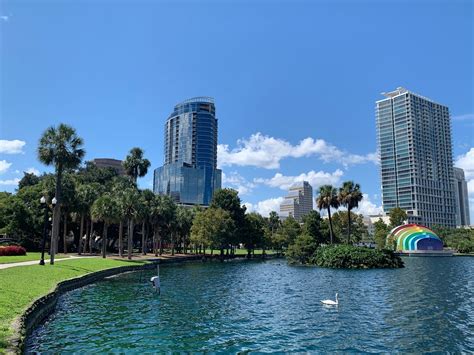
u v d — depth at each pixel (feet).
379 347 57.67
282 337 62.75
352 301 99.71
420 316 80.28
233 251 374.02
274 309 87.66
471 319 77.36
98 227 303.48
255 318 77.30
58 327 66.44
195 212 361.30
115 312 80.74
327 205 262.06
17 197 267.59
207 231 298.76
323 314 82.07
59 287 95.76
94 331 64.08
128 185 320.09
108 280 138.51
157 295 106.83
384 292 117.19
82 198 240.73
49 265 132.87
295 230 375.86
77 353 51.80
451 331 67.46
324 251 238.48
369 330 67.87
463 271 199.62
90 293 107.04
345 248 229.25
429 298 105.09
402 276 170.91
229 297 105.70
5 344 44.04
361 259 220.43
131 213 225.35
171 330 66.13
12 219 246.88
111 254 270.87
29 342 56.54
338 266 222.89
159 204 282.36
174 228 316.40
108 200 219.00
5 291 72.49
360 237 485.97
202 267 226.38
